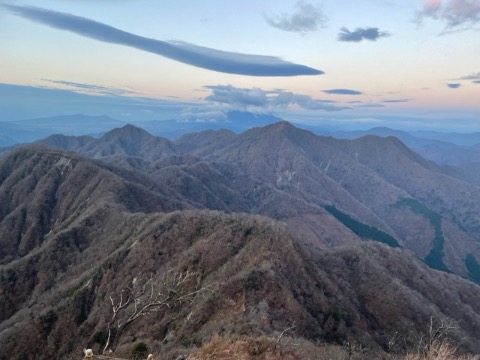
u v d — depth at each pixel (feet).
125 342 197.47
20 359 238.68
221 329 177.37
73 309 270.67
